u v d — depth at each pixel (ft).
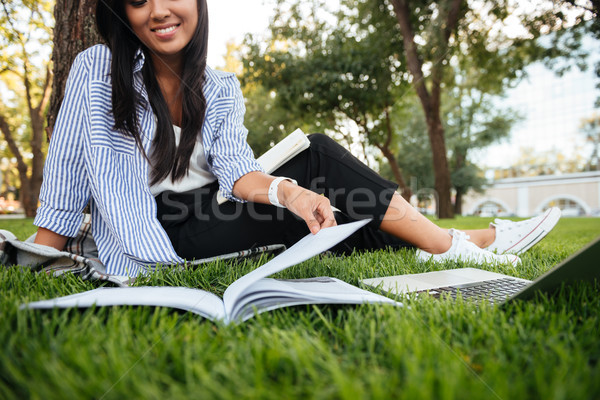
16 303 2.12
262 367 1.50
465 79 34.50
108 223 3.57
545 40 25.72
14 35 22.97
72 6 6.42
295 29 36.04
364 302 2.26
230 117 4.33
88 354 1.50
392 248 5.56
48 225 3.64
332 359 1.52
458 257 4.52
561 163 79.00
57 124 3.67
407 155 62.44
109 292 2.28
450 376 1.30
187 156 4.06
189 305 2.14
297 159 4.43
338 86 34.53
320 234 2.71
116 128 3.67
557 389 1.16
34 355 1.51
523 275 3.94
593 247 2.12
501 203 105.50
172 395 1.27
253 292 2.26
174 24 3.64
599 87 27.07
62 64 6.51
